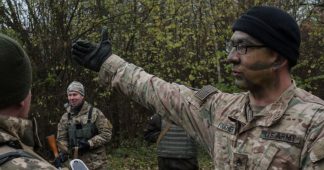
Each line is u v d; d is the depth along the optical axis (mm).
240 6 14023
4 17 13133
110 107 14711
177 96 2730
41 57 13352
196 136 2684
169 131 6594
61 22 13469
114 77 2910
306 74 14258
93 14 14125
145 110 14945
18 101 1961
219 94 2629
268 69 2344
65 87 13500
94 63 2916
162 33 13750
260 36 2316
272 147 2250
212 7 14242
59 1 13258
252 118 2342
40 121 13062
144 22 14492
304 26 14367
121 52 14500
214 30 14289
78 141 6230
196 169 6727
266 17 2328
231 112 2480
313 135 2174
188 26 14766
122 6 14406
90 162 6254
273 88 2361
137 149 14016
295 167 2207
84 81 13992
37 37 13258
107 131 6316
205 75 14758
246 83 2389
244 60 2365
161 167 6746
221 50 14594
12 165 1749
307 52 14398
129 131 14844
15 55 1935
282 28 2322
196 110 2645
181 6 14312
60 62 13445
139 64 14703
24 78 1971
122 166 12695
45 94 13188
